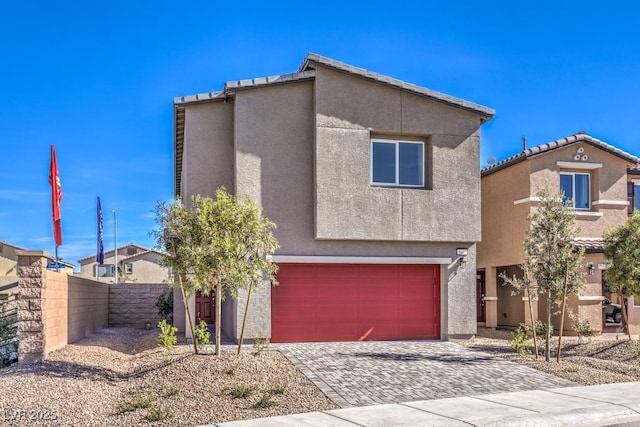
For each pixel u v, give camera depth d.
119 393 10.83
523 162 21.53
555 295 15.21
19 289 13.27
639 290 17.25
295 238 16.92
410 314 17.98
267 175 16.86
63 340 15.71
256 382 11.34
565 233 14.68
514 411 9.84
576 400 10.79
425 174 18.03
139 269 66.19
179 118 18.66
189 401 10.16
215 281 12.83
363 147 17.23
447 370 13.27
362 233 17.03
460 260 18.09
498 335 20.78
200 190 17.53
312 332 17.20
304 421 9.09
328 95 17.05
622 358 15.52
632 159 22.08
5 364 13.29
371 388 11.41
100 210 35.94
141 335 20.72
